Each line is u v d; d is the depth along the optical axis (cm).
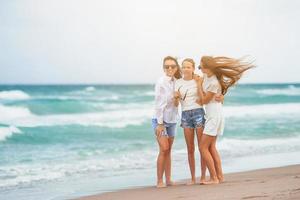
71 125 1825
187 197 611
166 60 729
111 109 2388
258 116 2188
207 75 712
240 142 1430
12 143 1434
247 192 601
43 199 727
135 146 1375
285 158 1141
